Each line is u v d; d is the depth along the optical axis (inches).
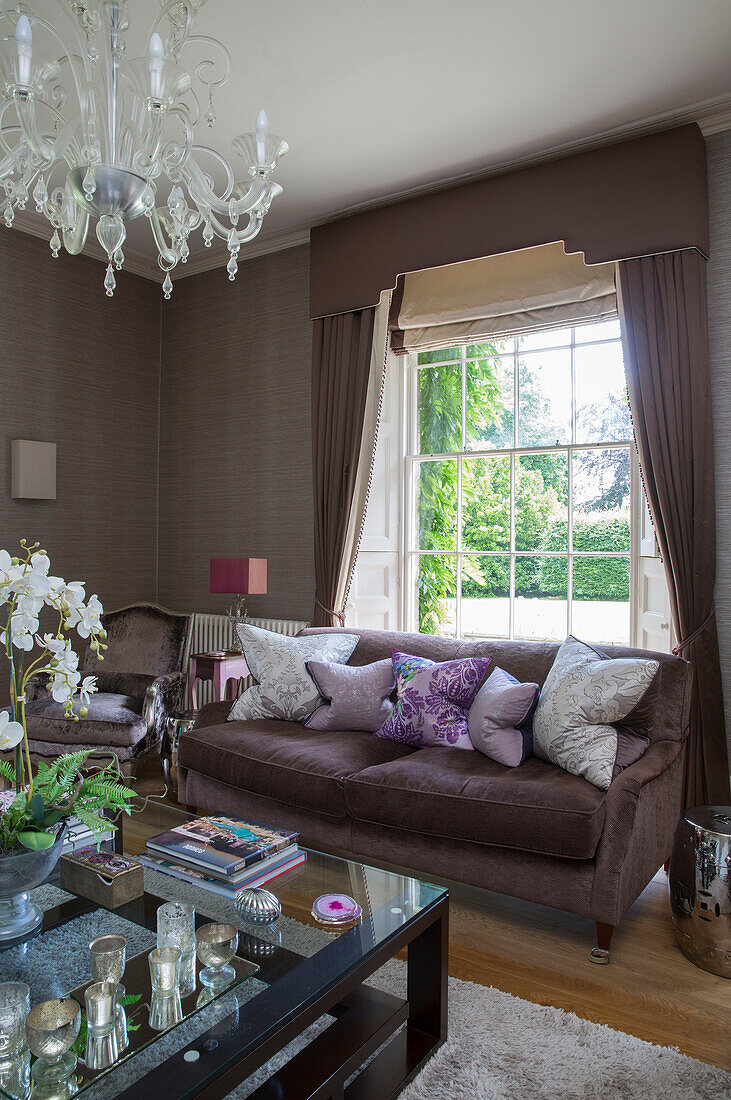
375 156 140.5
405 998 77.0
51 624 175.3
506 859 92.4
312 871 76.8
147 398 201.6
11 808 60.9
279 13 103.0
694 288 123.5
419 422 169.9
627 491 144.9
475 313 151.9
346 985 57.8
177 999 54.2
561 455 152.1
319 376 166.1
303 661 131.2
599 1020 76.5
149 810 92.9
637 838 90.1
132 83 77.0
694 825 89.0
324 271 163.6
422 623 168.6
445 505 166.1
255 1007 53.8
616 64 113.5
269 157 83.1
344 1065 60.7
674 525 124.6
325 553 164.1
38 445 169.3
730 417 125.0
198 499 196.2
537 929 97.0
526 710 105.5
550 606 153.3
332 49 110.5
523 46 109.7
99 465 188.7
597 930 88.4
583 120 128.6
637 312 128.2
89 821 63.3
